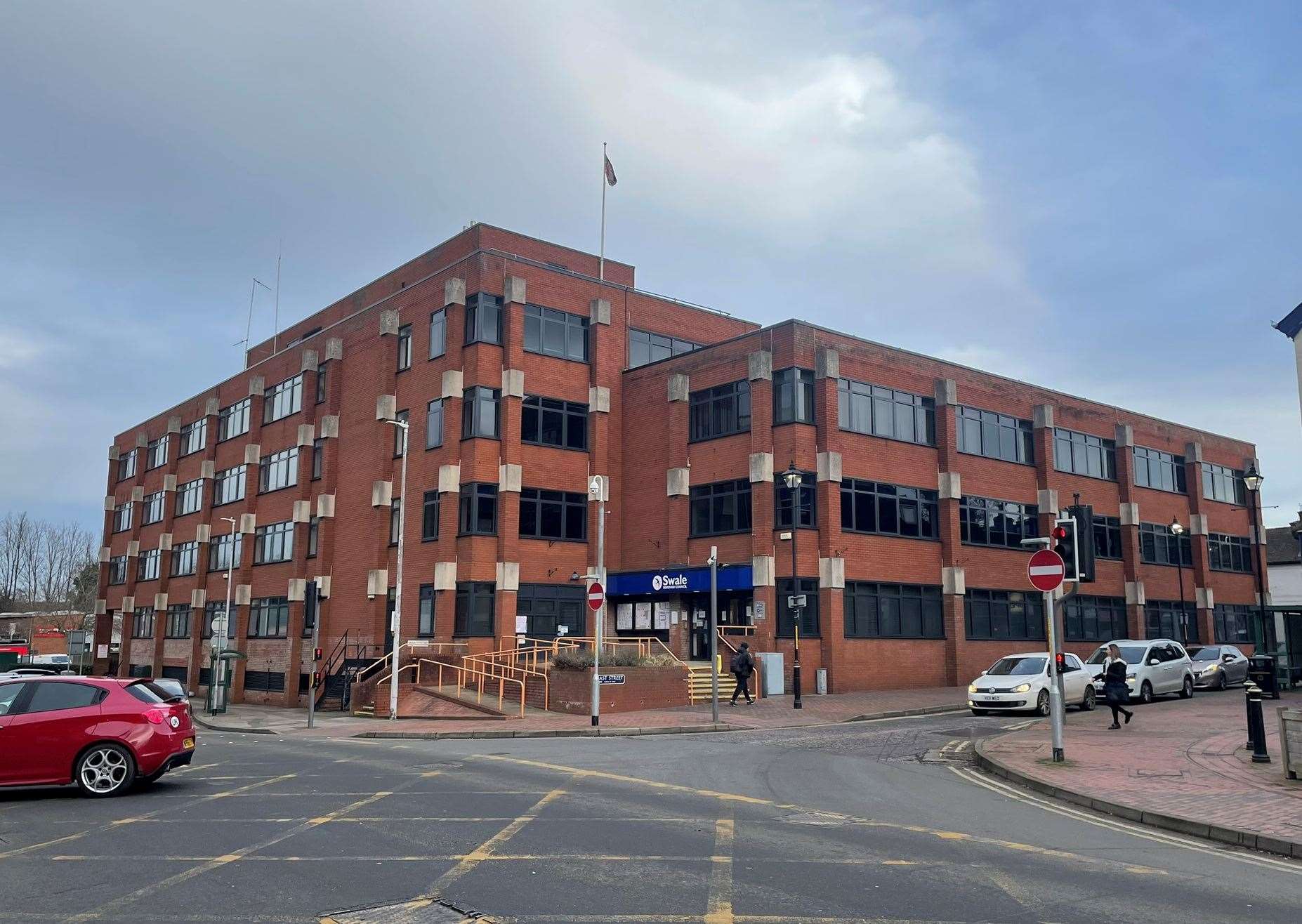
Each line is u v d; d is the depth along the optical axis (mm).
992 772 15047
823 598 33344
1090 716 23688
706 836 9922
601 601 23891
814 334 34844
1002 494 40375
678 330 42875
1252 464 54844
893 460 36469
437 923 6938
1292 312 21266
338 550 43500
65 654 62375
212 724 30172
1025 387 42406
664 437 37969
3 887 8031
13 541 85625
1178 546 42375
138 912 7258
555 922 6961
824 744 19453
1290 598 59906
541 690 28391
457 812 11430
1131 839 10008
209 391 57469
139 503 64688
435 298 39156
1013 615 39875
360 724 28281
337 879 8188
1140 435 48250
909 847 9453
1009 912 7246
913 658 35812
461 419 36875
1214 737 18312
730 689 30734
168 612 58906
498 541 35938
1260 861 9094
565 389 38656
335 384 44812
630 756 17406
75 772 12617
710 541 35719
